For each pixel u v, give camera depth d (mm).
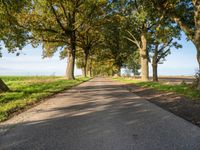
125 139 6934
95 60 81688
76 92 21516
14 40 26500
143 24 37062
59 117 10156
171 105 13188
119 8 37250
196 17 18766
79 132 7754
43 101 15352
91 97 17469
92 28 44125
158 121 9266
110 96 18078
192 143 6520
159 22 25391
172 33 26969
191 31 20641
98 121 9328
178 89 19344
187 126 8422
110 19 40562
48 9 35406
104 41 64562
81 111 11562
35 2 33156
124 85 32344
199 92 16344
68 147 6277
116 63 73625
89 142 6676
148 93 20219
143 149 6066
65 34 40094
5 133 7750
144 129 8055
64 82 35031
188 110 11375
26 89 21875
